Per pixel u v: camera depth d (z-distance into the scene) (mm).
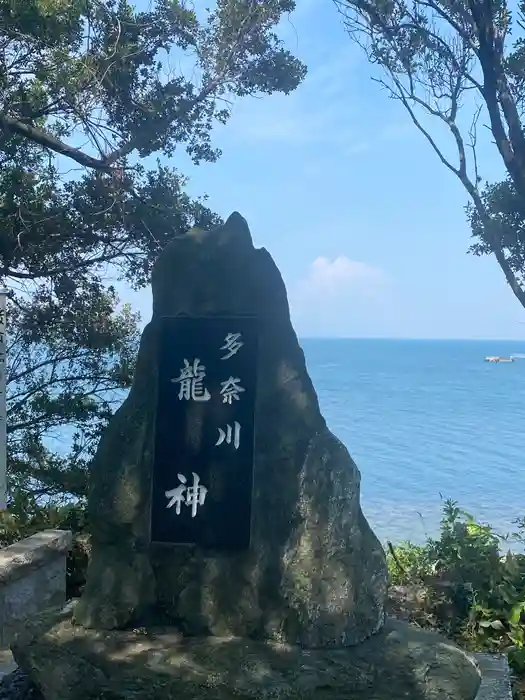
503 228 7547
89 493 4137
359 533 3922
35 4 7148
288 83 8805
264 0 8477
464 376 63156
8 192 8297
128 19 8102
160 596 3988
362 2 7473
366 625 3812
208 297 4184
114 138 8312
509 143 7008
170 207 8500
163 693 3494
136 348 9250
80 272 8953
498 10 7074
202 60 8562
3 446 5926
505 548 7750
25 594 5414
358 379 57406
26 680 4129
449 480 15352
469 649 4984
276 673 3504
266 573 3865
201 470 4023
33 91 7824
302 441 3961
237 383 4066
